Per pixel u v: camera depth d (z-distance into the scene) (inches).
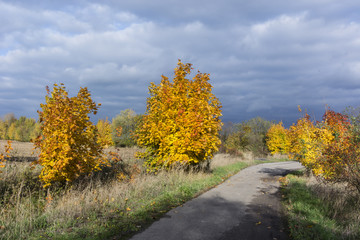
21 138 2397.9
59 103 312.5
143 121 501.0
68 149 295.6
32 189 306.8
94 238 177.9
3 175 311.0
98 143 369.7
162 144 458.6
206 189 373.1
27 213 222.2
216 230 207.9
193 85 490.3
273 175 629.9
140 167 490.6
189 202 292.5
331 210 273.9
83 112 338.0
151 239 183.3
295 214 255.1
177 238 187.0
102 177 399.9
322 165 372.2
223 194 347.6
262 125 2034.9
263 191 390.3
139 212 238.8
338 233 206.4
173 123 459.8
